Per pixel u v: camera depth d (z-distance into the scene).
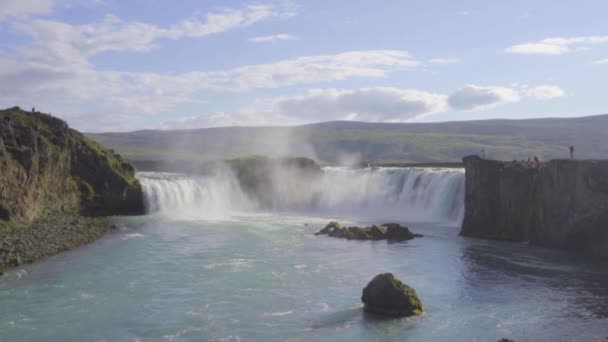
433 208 98.56
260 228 83.94
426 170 105.38
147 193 100.94
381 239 73.31
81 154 95.06
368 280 50.81
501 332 37.00
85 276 50.56
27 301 42.81
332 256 61.91
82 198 92.06
